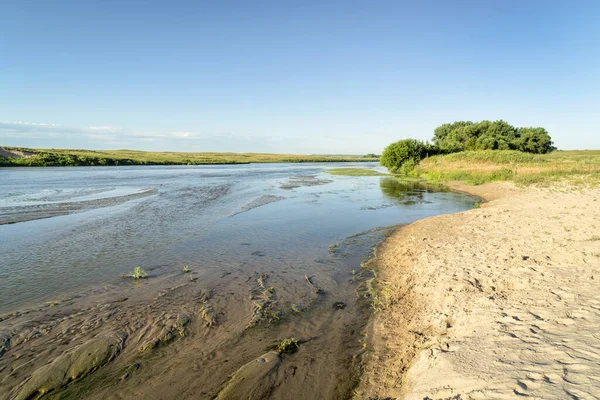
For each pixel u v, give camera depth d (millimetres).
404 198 26219
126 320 7234
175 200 23688
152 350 6219
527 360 4227
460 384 4059
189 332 6852
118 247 12453
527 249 9797
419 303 7520
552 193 22297
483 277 7848
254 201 23688
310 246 12977
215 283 9367
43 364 5750
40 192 26984
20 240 13141
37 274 9797
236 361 5961
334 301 8344
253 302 8219
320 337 6742
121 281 9406
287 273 10195
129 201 22859
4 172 48594
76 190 28781
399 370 5422
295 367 5785
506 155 43844
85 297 8352
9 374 5504
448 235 12656
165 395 5117
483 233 12406
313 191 30734
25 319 7223
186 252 12039
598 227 11539
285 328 7082
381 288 8953
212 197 25500
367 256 11773
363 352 6191
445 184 35812
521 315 5617
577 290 6359
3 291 8633
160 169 65438
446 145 62594
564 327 4938
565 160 42469
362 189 32469
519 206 18031
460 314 6273
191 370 5695
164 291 8781
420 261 9781
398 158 54000
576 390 3426
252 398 5055
